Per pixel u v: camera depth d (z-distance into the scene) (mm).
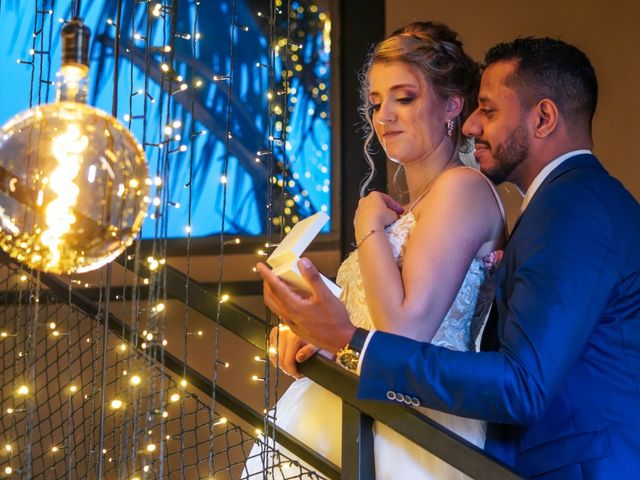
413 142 2377
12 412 2277
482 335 2129
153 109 4645
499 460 1868
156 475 2096
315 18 4797
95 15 4688
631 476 1876
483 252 2225
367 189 4684
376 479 2129
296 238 1978
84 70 1504
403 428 1919
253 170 4703
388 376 1867
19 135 1419
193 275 4605
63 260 1457
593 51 4555
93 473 2225
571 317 1834
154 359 1812
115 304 4133
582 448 1896
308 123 4746
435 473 2098
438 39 2418
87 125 1427
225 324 2078
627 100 4492
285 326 2182
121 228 1450
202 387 2154
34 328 1835
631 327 1940
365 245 2154
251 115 4742
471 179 2205
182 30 4754
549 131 2148
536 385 1798
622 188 2047
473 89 2416
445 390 1824
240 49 4766
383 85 2402
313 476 2211
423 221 2162
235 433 4180
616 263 1920
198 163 4680
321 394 2314
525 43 2213
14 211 1429
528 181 2195
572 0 4594
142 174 1457
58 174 1419
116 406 2053
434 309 2068
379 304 2066
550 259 1881
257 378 2059
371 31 4766
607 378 1926
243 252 4629
